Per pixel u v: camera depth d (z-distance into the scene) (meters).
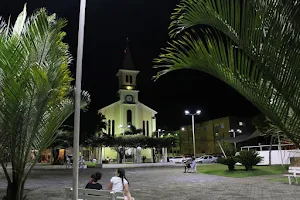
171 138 44.44
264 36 3.32
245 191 12.15
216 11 3.57
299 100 3.26
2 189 13.48
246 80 3.50
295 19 3.16
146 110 60.50
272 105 3.39
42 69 5.59
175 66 3.79
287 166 20.52
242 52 3.55
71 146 29.22
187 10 3.74
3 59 5.29
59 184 16.28
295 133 3.37
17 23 6.66
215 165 32.19
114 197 5.64
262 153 27.05
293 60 3.20
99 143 38.22
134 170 28.97
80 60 5.56
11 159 5.84
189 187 13.88
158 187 14.11
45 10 6.16
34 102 5.73
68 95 6.92
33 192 12.86
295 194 11.13
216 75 3.67
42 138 6.31
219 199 10.27
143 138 42.00
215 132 69.62
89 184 7.60
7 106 5.46
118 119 58.44
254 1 3.37
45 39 6.06
